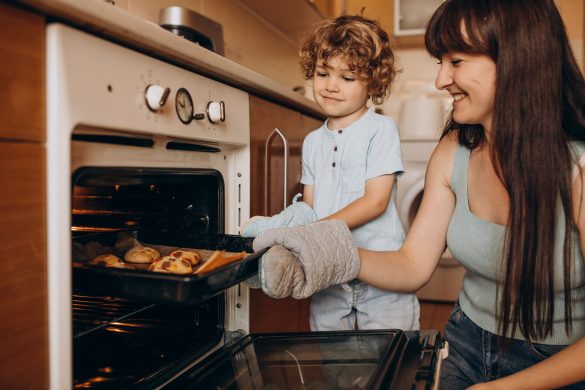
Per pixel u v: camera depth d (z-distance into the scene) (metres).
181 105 0.85
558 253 0.85
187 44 0.82
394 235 1.37
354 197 1.34
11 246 0.55
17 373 0.56
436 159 1.09
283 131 1.41
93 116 0.64
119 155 0.75
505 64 0.78
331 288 1.33
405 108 2.91
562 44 0.81
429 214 1.08
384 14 3.17
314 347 0.78
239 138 1.08
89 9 0.61
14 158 0.55
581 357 0.75
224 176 1.09
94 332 0.86
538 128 0.78
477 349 1.00
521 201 0.80
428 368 0.70
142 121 0.74
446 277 2.85
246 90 1.15
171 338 0.97
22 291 0.56
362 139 1.35
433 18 0.87
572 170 0.81
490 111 0.86
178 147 0.91
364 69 1.33
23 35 0.56
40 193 0.58
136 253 0.88
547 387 0.76
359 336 0.81
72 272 0.64
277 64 2.69
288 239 0.81
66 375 0.61
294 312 1.53
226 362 0.74
